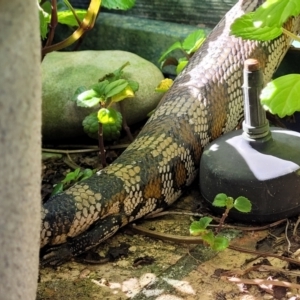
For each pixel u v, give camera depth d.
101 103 0.64
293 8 0.43
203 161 0.58
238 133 0.61
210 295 0.48
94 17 0.61
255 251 0.53
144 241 0.56
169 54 0.83
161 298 0.48
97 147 0.73
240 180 0.54
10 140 0.29
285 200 0.55
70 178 0.61
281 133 0.59
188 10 0.84
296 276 0.50
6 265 0.31
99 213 0.54
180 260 0.53
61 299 0.49
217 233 0.55
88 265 0.53
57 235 0.52
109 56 0.77
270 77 0.71
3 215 0.30
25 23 0.29
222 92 0.66
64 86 0.74
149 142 0.60
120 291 0.49
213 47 0.69
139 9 0.89
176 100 0.65
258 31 0.49
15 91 0.29
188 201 0.62
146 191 0.57
